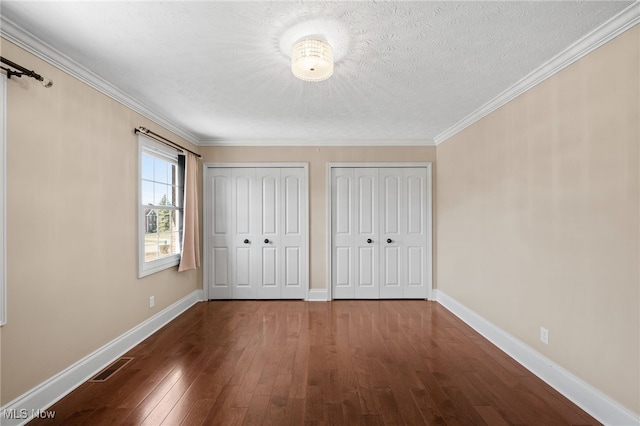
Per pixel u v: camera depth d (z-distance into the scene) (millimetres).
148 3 1567
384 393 2129
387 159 4469
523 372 2414
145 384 2234
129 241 2863
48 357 1993
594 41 1852
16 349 1788
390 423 1828
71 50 2023
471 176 3420
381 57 2127
